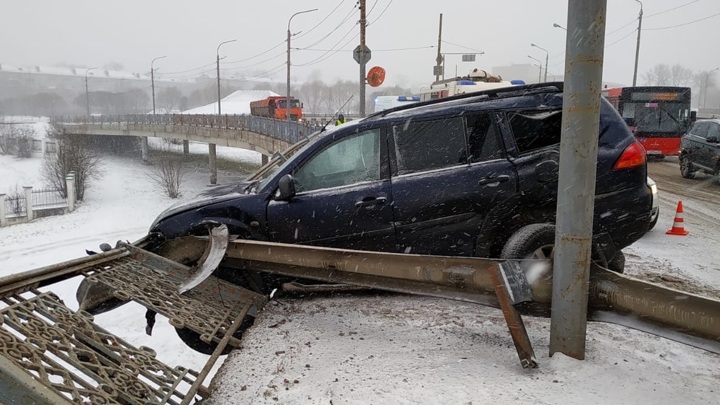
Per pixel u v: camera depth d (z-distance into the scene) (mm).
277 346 3727
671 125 21781
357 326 4055
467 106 4754
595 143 3004
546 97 4742
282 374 3307
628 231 4492
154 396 2766
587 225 3053
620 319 3061
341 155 4824
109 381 2688
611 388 2842
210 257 4215
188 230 4746
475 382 2986
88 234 27766
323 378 3201
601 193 4414
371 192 4656
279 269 4301
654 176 17391
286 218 4703
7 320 2740
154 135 53188
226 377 3338
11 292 3035
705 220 9992
